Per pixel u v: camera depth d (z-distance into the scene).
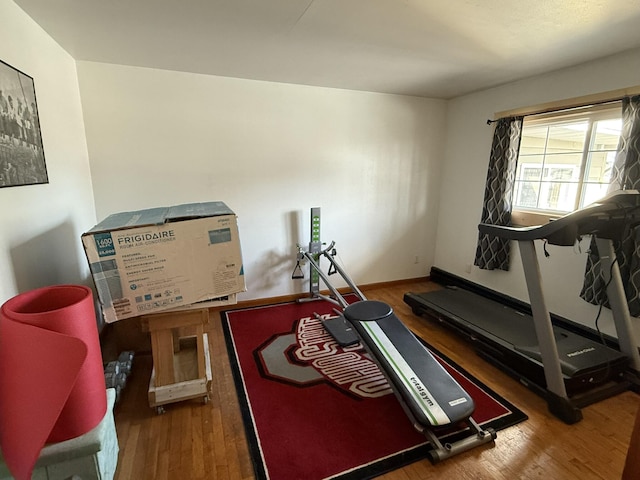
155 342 1.83
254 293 3.48
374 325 2.17
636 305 2.30
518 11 1.74
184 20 1.89
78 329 1.22
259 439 1.72
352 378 2.24
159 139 2.88
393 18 1.85
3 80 1.47
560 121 2.85
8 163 1.50
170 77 2.82
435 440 1.63
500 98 3.28
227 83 2.99
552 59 2.48
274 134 3.24
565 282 2.83
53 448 1.21
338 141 3.50
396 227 4.00
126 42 2.21
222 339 2.74
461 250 3.90
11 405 1.08
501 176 3.23
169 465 1.57
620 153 2.35
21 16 1.73
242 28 1.99
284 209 3.42
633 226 1.91
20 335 1.08
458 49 2.29
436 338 2.83
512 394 2.10
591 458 1.63
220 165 3.11
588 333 2.65
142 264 1.62
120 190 2.85
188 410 1.93
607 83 2.44
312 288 3.47
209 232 1.71
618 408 1.98
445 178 4.04
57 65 2.19
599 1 1.62
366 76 2.96
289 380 2.21
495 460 1.61
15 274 1.55
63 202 2.17
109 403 1.48
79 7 1.72
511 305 3.28
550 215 2.96
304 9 1.76
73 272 2.28
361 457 1.62
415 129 3.82
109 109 2.71
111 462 1.44
